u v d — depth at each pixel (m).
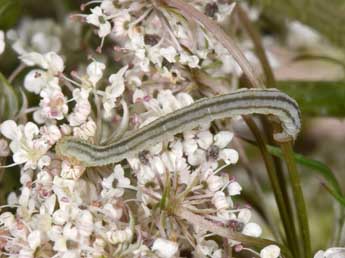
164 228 0.15
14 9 0.18
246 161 0.17
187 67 0.16
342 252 0.15
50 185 0.15
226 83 0.17
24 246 0.15
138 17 0.16
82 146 0.15
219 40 0.15
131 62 0.16
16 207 0.16
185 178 0.15
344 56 0.21
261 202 0.17
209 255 0.15
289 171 0.15
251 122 0.16
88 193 0.15
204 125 0.15
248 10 0.20
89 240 0.15
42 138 0.15
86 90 0.16
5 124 0.16
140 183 0.15
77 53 0.19
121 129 0.15
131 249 0.15
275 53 0.21
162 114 0.16
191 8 0.16
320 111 0.19
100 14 0.16
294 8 0.19
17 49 0.18
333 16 0.19
